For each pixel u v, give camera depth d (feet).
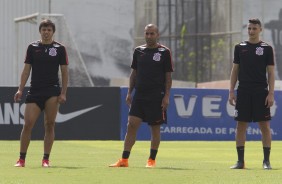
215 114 200.54
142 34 394.73
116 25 392.27
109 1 391.45
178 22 403.13
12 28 379.35
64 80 101.14
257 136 200.03
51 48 100.17
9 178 83.46
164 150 161.17
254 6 404.98
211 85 328.70
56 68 100.58
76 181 80.64
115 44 392.27
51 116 100.89
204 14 403.75
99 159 128.36
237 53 102.83
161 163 117.80
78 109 195.21
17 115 193.16
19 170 93.91
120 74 392.27
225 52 395.55
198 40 403.54
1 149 151.33
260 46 102.01
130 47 393.09
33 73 100.27
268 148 103.50
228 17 397.80
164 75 104.17
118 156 137.18
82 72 319.27
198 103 199.72
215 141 198.39
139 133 196.44
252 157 138.72
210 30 401.29
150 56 103.65
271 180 83.20
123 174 88.94
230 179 84.17
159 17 400.47
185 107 199.11
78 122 195.21
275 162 124.36
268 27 409.49
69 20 386.93
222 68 394.73
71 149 159.22
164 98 104.01
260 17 404.98
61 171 92.43
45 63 99.96
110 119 196.03
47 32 99.86
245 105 102.42
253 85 102.06
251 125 199.72
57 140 194.49
